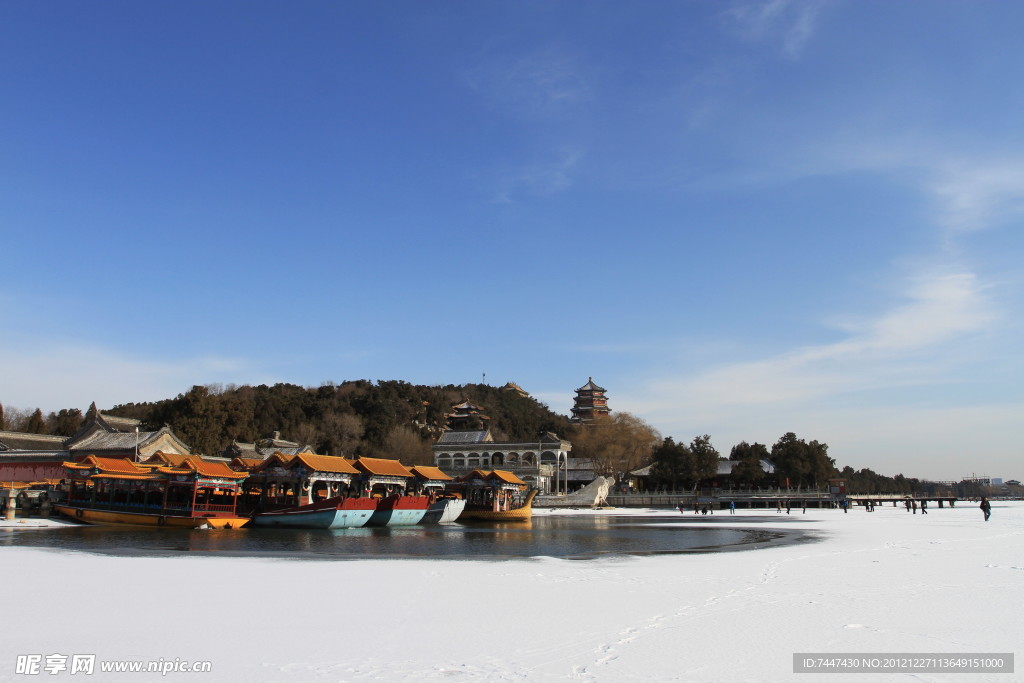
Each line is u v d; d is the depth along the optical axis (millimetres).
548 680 15602
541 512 114500
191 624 21766
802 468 142750
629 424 146625
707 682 15609
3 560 38125
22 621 22125
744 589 28938
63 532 60719
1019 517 91125
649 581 31734
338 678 15828
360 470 77250
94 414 104000
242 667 16812
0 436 98250
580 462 157750
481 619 22641
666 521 88562
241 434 118625
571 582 31453
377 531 69688
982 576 32594
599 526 78688
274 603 25672
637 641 19375
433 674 16125
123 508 69125
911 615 22969
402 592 28484
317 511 69438
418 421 194000
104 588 28906
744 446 166375
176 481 67625
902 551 45281
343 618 22812
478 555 45656
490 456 140250
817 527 73062
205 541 54750
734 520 90125
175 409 109312
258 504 75500
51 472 94750
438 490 90750
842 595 27141
